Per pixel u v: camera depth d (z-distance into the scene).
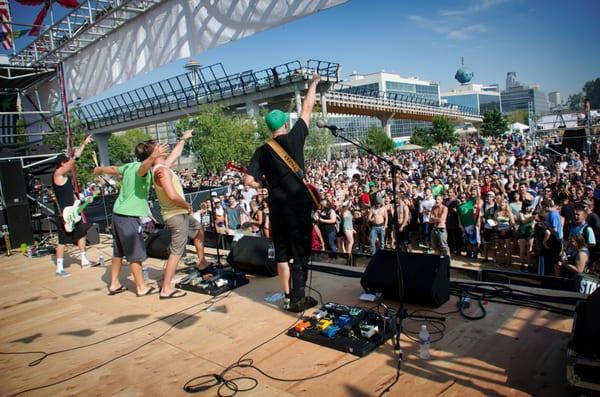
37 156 8.97
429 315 3.21
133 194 4.30
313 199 3.32
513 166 16.06
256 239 4.75
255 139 26.86
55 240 8.65
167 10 5.57
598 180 10.59
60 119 15.81
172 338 3.25
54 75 8.99
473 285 3.66
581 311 2.38
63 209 5.85
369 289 3.64
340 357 2.70
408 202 10.55
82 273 5.70
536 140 27.44
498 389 2.20
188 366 2.79
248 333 3.18
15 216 8.03
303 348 2.87
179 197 3.94
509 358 2.49
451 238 10.20
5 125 10.70
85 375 2.82
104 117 46.25
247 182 3.25
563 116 24.17
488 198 9.48
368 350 2.70
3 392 2.68
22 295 4.89
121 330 3.52
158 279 4.97
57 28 7.50
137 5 5.79
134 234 4.30
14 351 3.31
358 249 10.26
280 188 3.25
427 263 3.42
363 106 46.91
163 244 5.79
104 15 6.02
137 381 2.67
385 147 48.09
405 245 9.91
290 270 3.57
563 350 2.52
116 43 6.60
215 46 5.03
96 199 14.29
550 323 2.89
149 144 4.13
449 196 10.53
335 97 40.94
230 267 4.85
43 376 2.87
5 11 7.78
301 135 3.26
